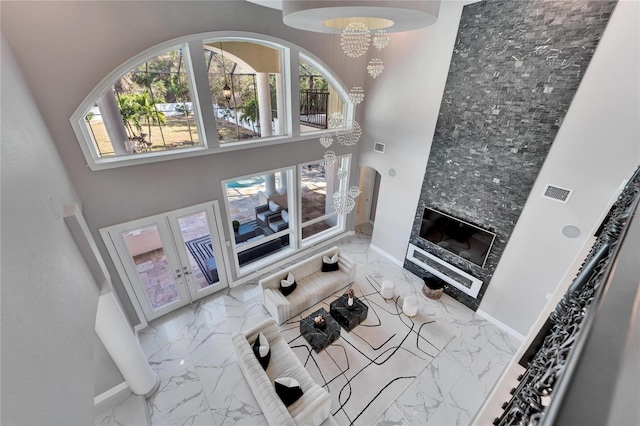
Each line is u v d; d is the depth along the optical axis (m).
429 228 5.52
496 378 4.08
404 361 4.26
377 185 7.94
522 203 4.16
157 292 4.83
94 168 3.55
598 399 0.39
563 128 3.58
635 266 0.74
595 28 3.12
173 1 3.48
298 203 6.11
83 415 1.54
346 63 5.44
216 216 4.94
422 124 5.11
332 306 4.84
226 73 4.43
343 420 3.54
